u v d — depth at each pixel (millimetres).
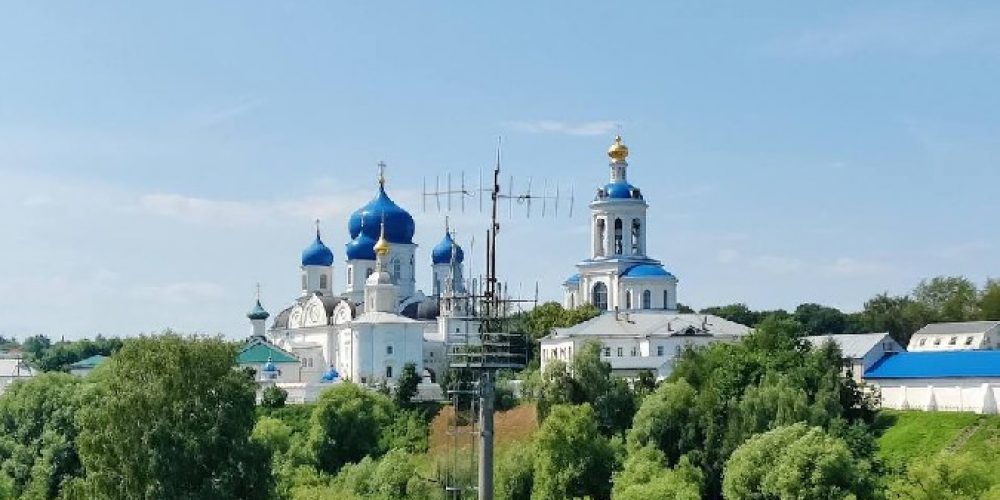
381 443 186250
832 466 121062
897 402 172125
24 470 157125
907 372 173875
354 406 185750
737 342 189500
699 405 153875
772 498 124750
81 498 118062
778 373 157875
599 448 144250
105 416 118500
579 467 141625
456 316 86875
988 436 148375
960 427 152875
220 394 120062
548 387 175500
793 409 146250
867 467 124625
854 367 193500
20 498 150500
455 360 78938
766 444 127812
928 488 115875
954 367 168250
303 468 169125
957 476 115312
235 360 125250
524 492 146375
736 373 162875
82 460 120750
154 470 114312
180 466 114500
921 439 152375
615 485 135375
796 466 121938
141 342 123125
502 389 193625
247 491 117000
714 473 147000
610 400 173500
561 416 144750
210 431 116938
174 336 123188
